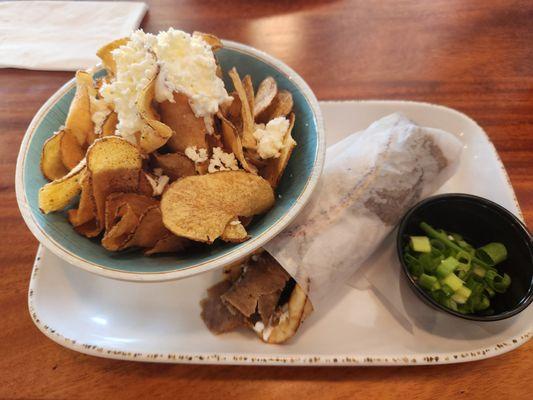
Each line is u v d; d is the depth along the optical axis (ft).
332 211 0.77
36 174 0.72
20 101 1.05
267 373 0.67
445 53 1.13
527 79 1.06
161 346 0.68
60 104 0.80
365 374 0.67
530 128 0.97
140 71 0.67
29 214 0.66
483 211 0.77
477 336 0.69
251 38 1.18
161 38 0.68
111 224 0.66
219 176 0.65
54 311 0.71
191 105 0.68
